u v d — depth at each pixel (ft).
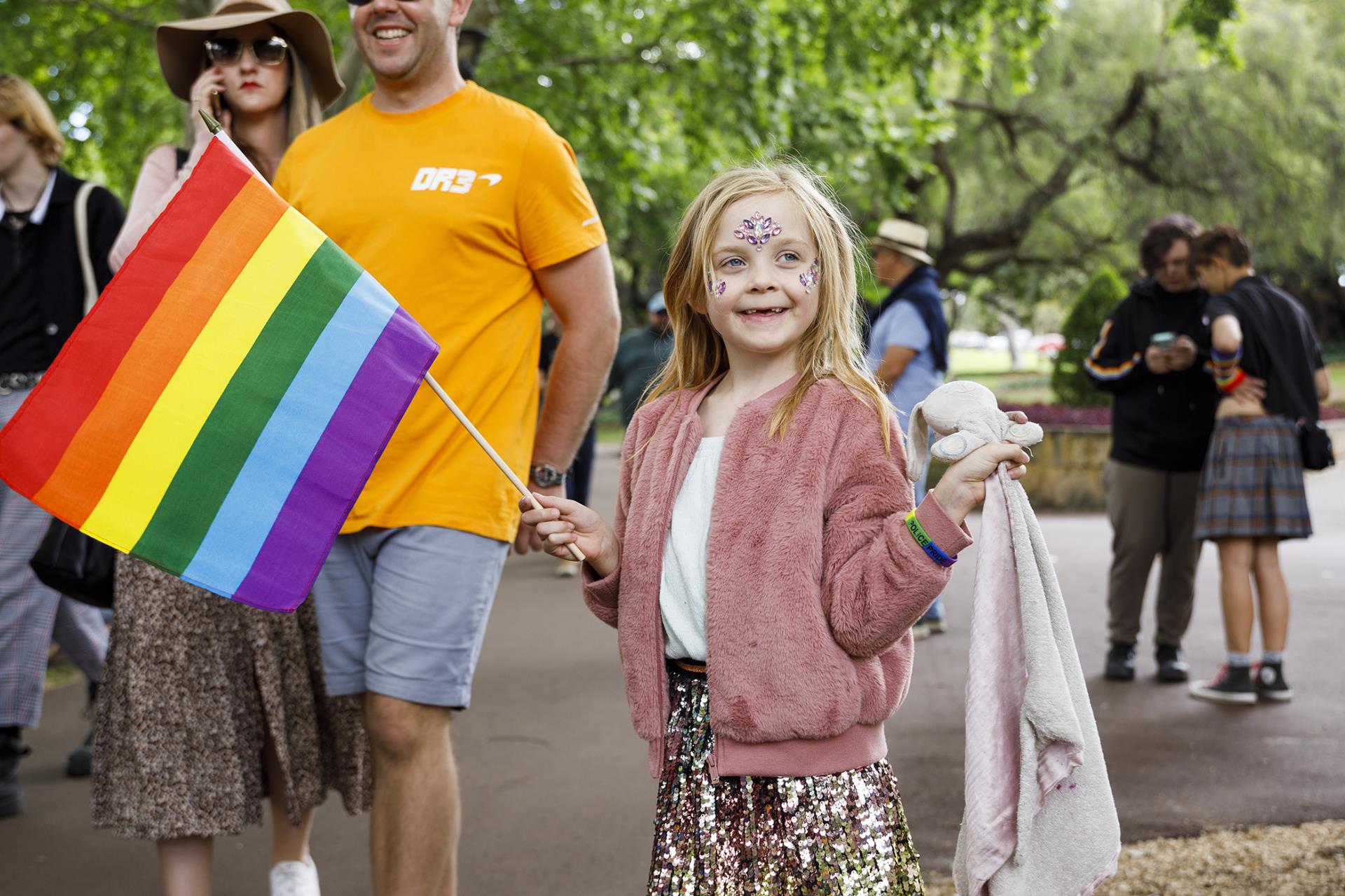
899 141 47.73
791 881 7.52
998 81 77.66
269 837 14.80
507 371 10.72
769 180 8.21
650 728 7.93
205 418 7.98
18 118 15.03
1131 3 77.41
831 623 7.51
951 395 7.47
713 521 7.77
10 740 15.44
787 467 7.71
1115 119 77.77
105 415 7.94
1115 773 15.60
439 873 10.41
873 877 7.54
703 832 7.67
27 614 15.10
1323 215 76.48
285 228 8.22
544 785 15.93
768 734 7.47
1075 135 78.74
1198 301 20.33
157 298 8.05
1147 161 78.89
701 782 7.75
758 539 7.63
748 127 42.65
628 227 57.31
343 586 10.67
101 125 47.85
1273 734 17.20
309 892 11.86
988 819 7.16
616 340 11.34
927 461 7.84
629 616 8.05
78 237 15.38
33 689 15.15
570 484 30.58
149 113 47.42
